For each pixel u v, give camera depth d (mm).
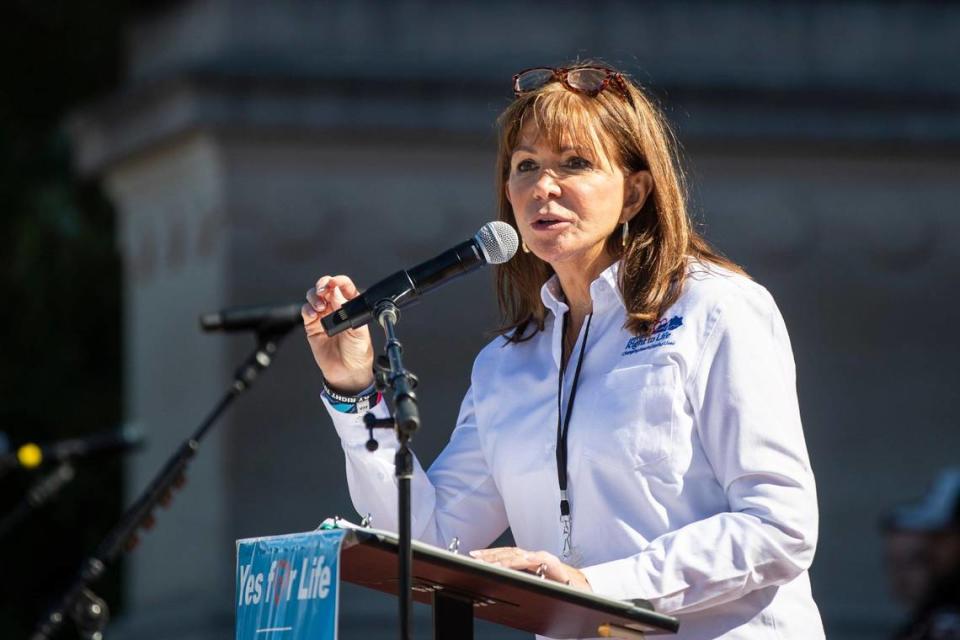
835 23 28438
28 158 36875
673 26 27891
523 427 10836
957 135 28234
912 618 17828
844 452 28172
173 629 26484
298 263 26953
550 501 10656
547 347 11094
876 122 28047
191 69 26594
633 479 10258
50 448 20203
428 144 27297
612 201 10703
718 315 10344
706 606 9961
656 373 10328
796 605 10383
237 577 9672
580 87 10750
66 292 36031
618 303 10711
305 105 26828
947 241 28625
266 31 27297
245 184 26875
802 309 28234
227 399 15461
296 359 26562
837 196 28438
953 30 28812
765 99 27703
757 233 28047
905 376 28438
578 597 9102
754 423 10102
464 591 9508
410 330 26594
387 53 27406
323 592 8859
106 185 30297
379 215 27219
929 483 28312
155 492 15219
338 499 26516
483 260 10703
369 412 10367
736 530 9859
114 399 36344
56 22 36688
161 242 28547
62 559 35719
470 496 11320
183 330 27703
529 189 10703
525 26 27594
